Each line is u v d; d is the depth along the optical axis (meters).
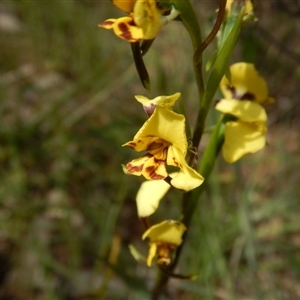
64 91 0.32
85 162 0.28
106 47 0.34
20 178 0.27
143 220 0.16
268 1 0.31
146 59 0.32
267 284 0.25
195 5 0.35
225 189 0.27
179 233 0.15
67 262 0.26
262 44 0.32
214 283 0.24
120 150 0.28
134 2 0.11
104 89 0.31
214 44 0.30
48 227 0.26
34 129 0.29
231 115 0.15
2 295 0.25
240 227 0.24
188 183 0.12
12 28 0.35
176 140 0.12
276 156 0.29
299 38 0.34
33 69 0.33
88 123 0.30
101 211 0.27
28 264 0.26
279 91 0.33
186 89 0.31
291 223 0.27
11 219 0.27
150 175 0.12
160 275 0.17
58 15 0.34
